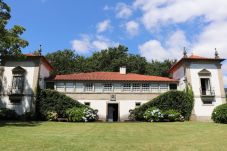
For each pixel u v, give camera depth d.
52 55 61.78
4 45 25.89
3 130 19.84
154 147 12.23
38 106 34.28
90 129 21.92
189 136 16.86
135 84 38.12
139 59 63.00
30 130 20.41
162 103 34.91
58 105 34.12
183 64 38.12
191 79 36.94
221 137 15.99
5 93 34.75
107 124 27.72
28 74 35.38
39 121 31.38
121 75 40.78
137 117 35.00
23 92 34.72
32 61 35.91
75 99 37.00
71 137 16.02
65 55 62.66
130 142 13.93
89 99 37.16
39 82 35.59
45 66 39.03
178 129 21.83
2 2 27.50
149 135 17.50
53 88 37.97
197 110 35.91
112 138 15.66
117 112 37.19
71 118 32.47
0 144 12.81
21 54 27.95
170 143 13.55
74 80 37.50
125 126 25.03
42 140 14.37
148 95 37.75
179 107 35.06
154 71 61.91
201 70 37.41
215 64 37.94
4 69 35.50
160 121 32.72
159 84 38.47
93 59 63.28
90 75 40.00
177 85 39.81
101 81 37.66
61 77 38.53
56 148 11.77
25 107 34.22
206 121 34.00
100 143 13.44
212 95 36.41
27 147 11.98
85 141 14.20
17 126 23.83
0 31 25.91
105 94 37.41
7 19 27.97
